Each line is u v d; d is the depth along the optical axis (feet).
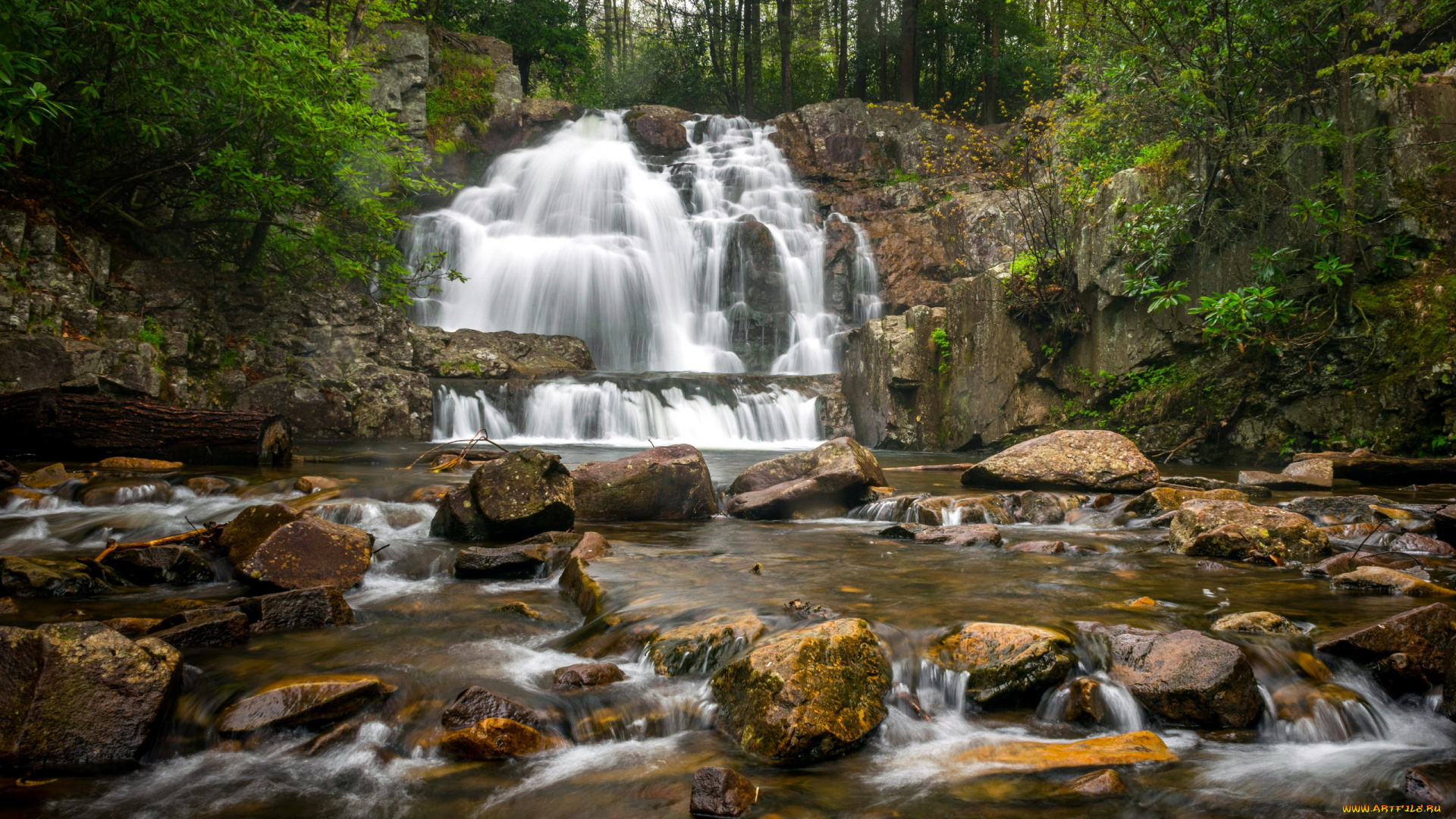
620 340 68.49
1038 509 25.93
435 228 67.87
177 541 18.54
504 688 11.84
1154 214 40.22
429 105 77.30
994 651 12.17
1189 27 38.91
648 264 70.38
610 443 48.49
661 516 25.30
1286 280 38.37
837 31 120.37
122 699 10.44
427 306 64.18
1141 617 14.30
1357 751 10.62
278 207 44.21
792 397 55.47
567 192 76.84
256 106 40.29
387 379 48.08
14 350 33.94
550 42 97.60
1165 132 43.91
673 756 10.34
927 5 104.01
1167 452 42.27
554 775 9.85
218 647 13.38
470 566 18.38
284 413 44.55
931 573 17.76
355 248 49.39
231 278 45.88
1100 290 44.16
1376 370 36.91
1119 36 42.52
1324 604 15.44
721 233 72.33
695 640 12.75
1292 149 38.22
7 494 23.75
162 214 46.93
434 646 13.71
